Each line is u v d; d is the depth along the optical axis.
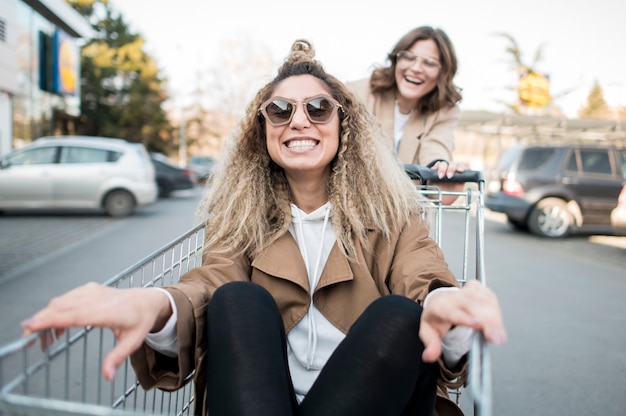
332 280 1.80
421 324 1.29
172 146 41.66
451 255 8.05
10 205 11.41
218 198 2.08
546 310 5.22
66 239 8.87
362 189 1.92
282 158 1.89
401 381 1.32
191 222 11.38
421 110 3.15
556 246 9.27
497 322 1.13
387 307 1.37
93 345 3.87
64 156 11.77
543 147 10.28
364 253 1.91
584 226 10.05
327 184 2.00
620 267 7.45
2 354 0.98
